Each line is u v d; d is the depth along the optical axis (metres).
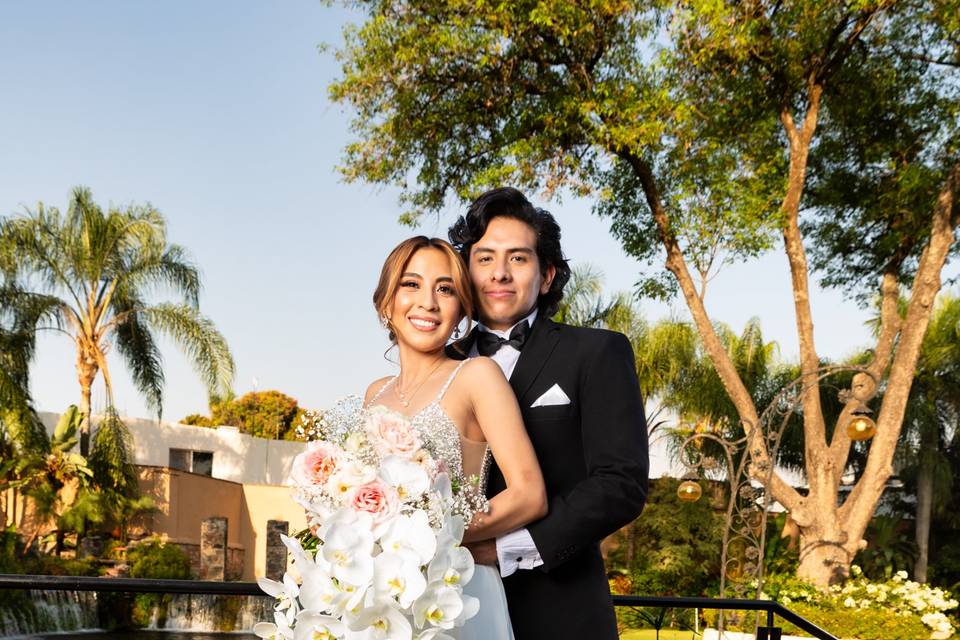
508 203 2.46
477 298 2.45
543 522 2.09
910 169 14.27
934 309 18.42
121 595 14.52
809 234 16.78
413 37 13.15
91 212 17.34
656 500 17.67
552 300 2.52
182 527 18.64
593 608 2.26
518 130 14.11
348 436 1.97
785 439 18.73
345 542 1.78
